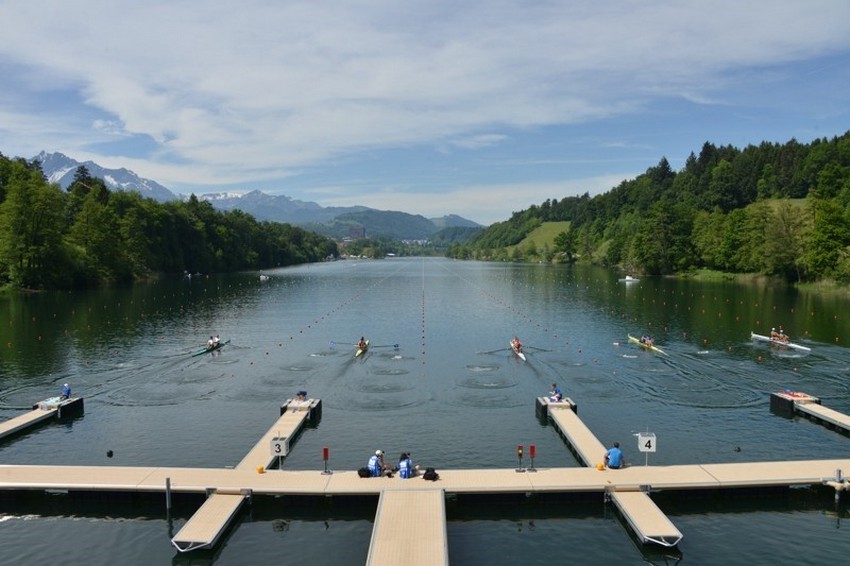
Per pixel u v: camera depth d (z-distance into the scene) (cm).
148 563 2977
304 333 9050
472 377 6378
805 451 4334
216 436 4653
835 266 14362
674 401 5531
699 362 7044
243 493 3475
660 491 3644
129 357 7350
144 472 3738
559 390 5862
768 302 12538
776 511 3462
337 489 3488
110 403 5509
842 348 7781
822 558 2997
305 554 3056
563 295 14550
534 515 3428
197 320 10362
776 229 15962
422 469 3897
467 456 4238
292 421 4753
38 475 3681
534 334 8906
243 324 9919
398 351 7700
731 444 4462
